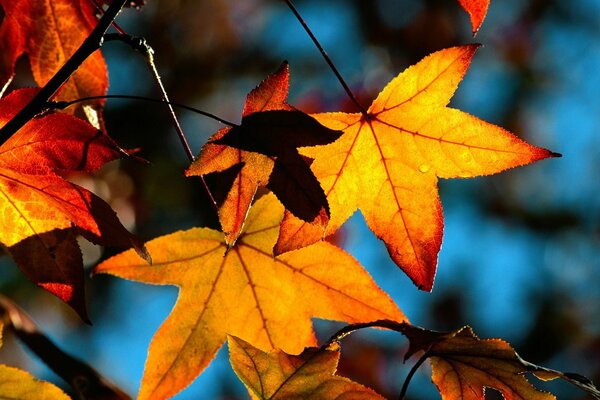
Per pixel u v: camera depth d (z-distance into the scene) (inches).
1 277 61.4
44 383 36.5
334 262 38.0
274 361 36.0
